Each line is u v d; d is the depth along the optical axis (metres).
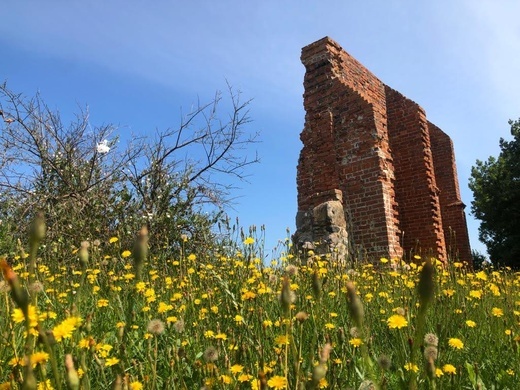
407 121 11.23
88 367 1.80
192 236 7.15
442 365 2.27
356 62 10.63
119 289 3.07
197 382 1.96
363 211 8.55
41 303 3.13
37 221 1.04
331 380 1.76
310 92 9.70
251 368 1.90
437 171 13.85
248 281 3.09
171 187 7.66
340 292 3.38
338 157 9.07
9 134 7.07
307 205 9.13
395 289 3.96
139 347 2.41
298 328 2.01
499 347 2.66
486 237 22.30
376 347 2.63
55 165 7.18
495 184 21.98
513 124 23.08
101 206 7.11
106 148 6.95
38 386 1.25
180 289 3.45
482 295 3.52
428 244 10.37
